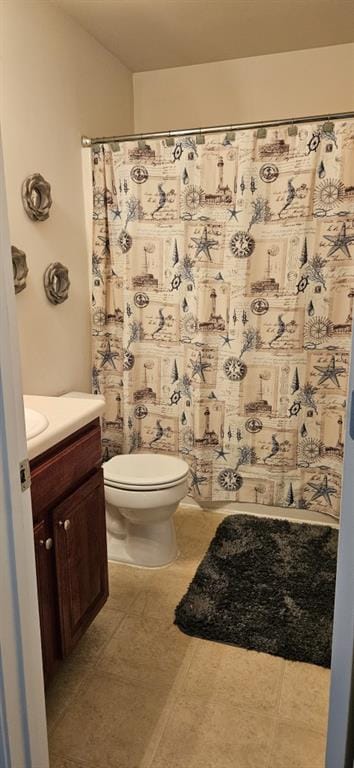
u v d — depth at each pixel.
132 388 2.63
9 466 0.89
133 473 2.20
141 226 2.47
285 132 2.19
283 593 1.96
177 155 2.34
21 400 0.92
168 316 2.54
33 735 1.02
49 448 1.40
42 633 1.39
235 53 2.72
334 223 2.22
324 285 2.29
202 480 2.63
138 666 1.64
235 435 2.55
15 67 1.95
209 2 2.18
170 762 1.32
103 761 1.32
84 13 2.26
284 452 2.50
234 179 2.29
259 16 2.31
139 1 2.17
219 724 1.43
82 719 1.45
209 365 2.52
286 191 2.24
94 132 2.58
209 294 2.44
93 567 1.66
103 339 2.66
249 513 2.66
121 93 2.85
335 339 2.33
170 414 2.66
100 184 2.48
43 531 1.39
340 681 0.92
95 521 1.66
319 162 2.18
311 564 2.15
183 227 2.41
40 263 2.19
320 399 2.41
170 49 2.66
